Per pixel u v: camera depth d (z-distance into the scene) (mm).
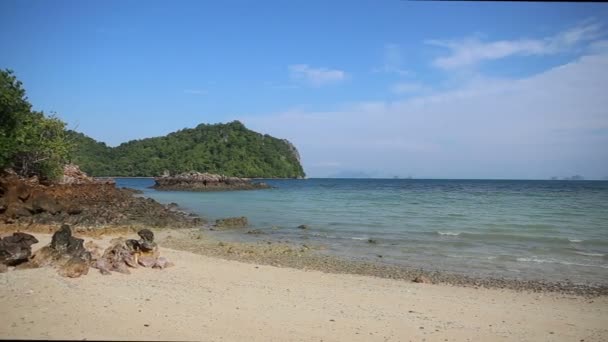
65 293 9711
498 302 12180
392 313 10453
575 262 18203
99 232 21875
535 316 10852
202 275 13312
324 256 19094
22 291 9555
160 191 80812
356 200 56656
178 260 15656
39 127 38438
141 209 35094
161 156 157625
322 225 30062
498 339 8938
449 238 24203
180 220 31344
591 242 22875
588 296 13227
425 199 57906
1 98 32875
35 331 7363
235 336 8055
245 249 20078
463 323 9953
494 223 30562
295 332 8570
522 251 20594
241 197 64125
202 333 8031
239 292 11523
